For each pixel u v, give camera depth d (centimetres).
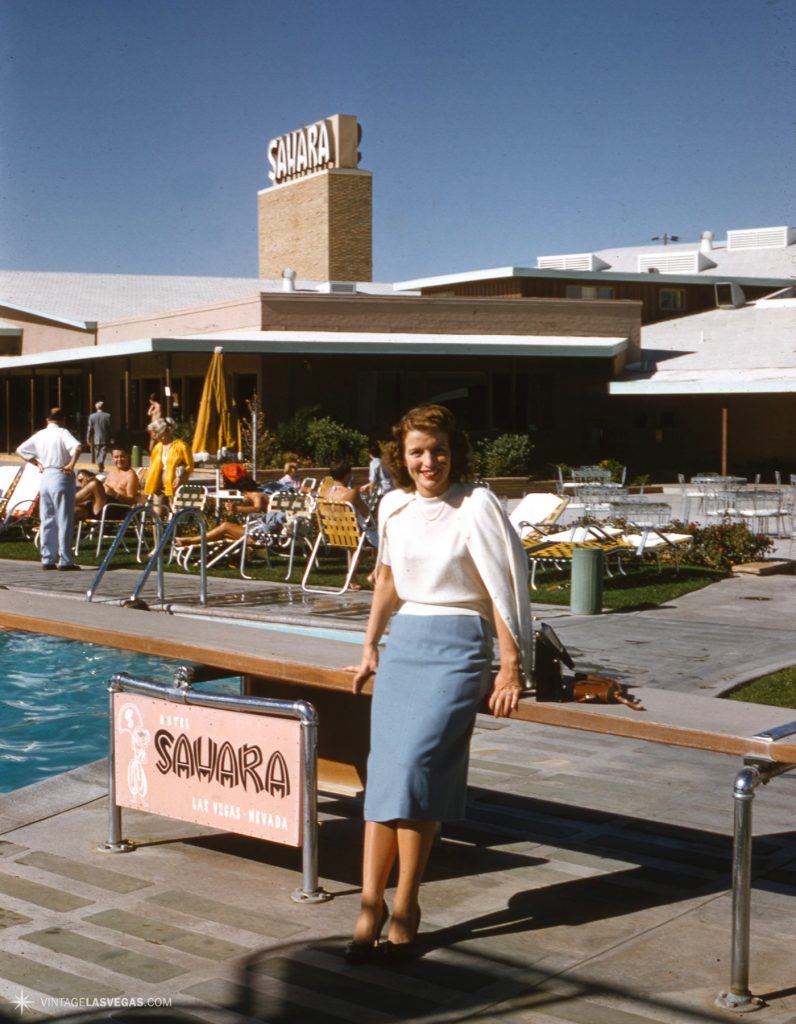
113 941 416
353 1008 366
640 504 1781
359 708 565
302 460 2875
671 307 4472
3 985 379
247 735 456
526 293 4144
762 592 1367
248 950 410
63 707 839
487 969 394
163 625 553
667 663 933
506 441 3155
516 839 530
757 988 379
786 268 4819
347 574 1331
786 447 3647
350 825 555
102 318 4038
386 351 3125
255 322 3272
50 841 526
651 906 450
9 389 4178
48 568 1415
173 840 528
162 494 1552
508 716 411
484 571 403
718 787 614
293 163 5138
